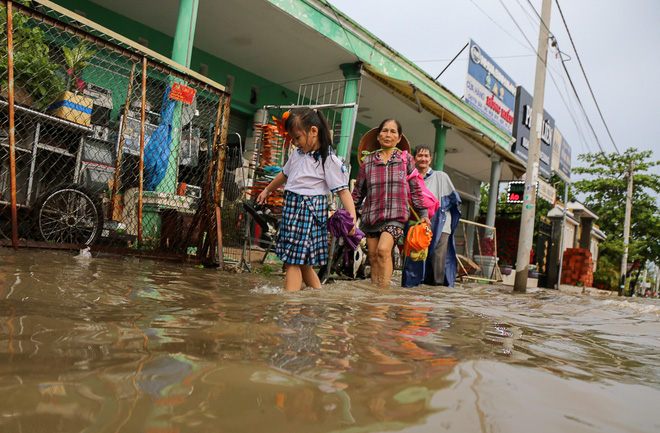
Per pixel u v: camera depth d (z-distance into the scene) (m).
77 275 2.19
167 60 4.12
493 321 1.89
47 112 4.13
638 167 29.80
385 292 2.98
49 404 0.54
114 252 3.96
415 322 1.60
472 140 11.34
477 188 17.17
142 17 7.42
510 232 15.02
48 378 0.63
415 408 0.62
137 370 0.71
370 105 10.52
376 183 3.82
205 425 0.51
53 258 3.04
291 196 2.69
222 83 8.91
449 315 1.95
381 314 1.75
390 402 0.64
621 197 30.36
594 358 1.25
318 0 7.02
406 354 1.00
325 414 0.57
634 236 30.20
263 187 4.38
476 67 10.80
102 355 0.79
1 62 3.62
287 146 4.57
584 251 16.55
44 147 3.98
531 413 0.65
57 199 3.92
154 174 4.93
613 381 0.95
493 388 0.77
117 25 7.32
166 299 1.72
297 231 2.62
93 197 4.16
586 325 2.17
